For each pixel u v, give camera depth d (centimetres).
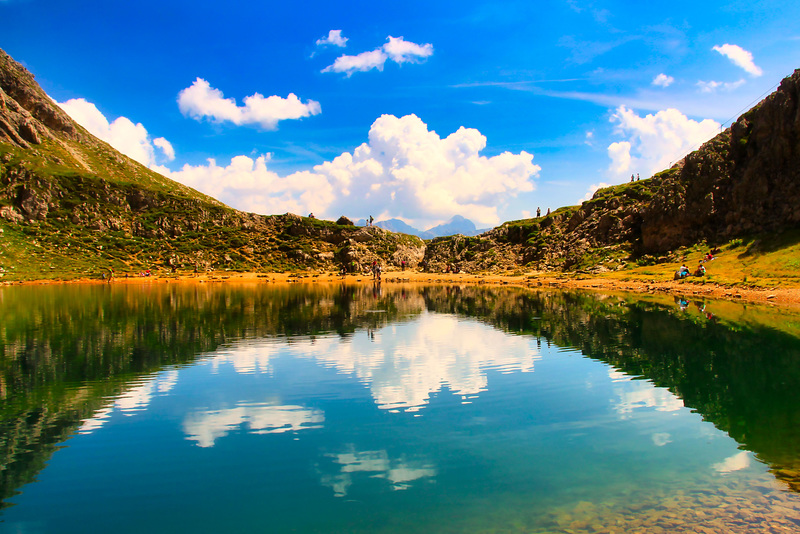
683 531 903
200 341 3180
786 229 6525
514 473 1194
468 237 16812
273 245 18025
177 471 1235
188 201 19162
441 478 1174
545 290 7756
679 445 1353
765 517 952
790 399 1748
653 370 2223
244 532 948
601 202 12131
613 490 1091
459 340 3169
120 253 15088
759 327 3244
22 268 12038
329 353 2764
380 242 19638
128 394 1939
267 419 1634
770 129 7256
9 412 1717
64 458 1320
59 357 2658
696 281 6188
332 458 1307
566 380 2091
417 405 1775
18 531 960
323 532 941
